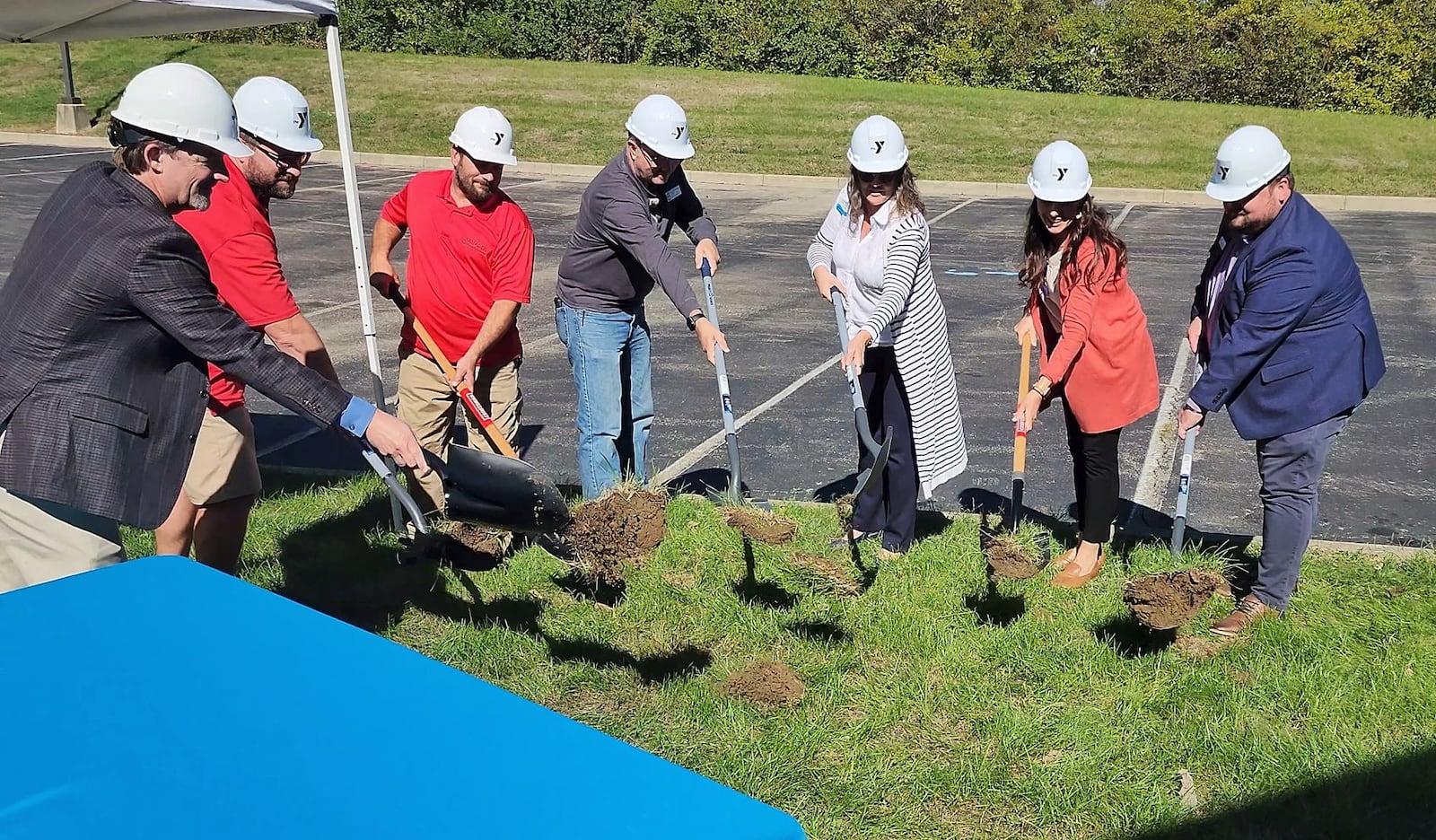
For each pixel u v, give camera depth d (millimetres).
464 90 23406
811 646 4141
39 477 2826
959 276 11797
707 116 22031
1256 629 4098
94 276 2770
